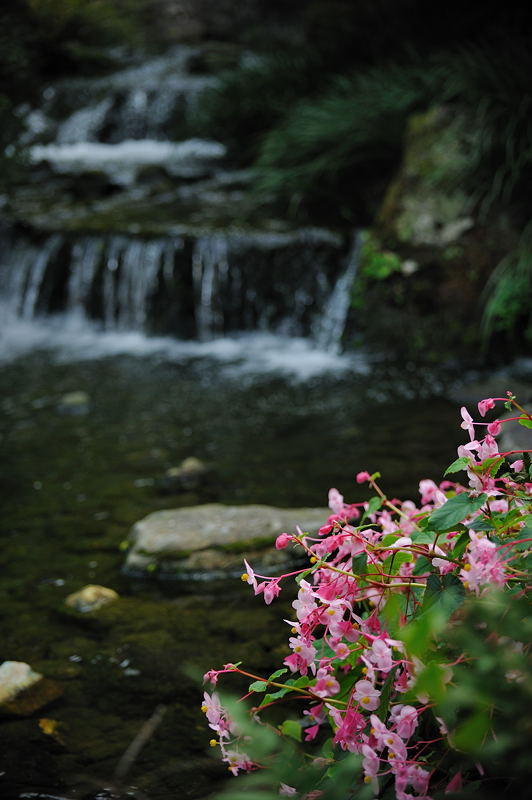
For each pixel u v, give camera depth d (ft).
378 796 5.37
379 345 21.45
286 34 50.93
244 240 23.38
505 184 21.35
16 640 8.67
